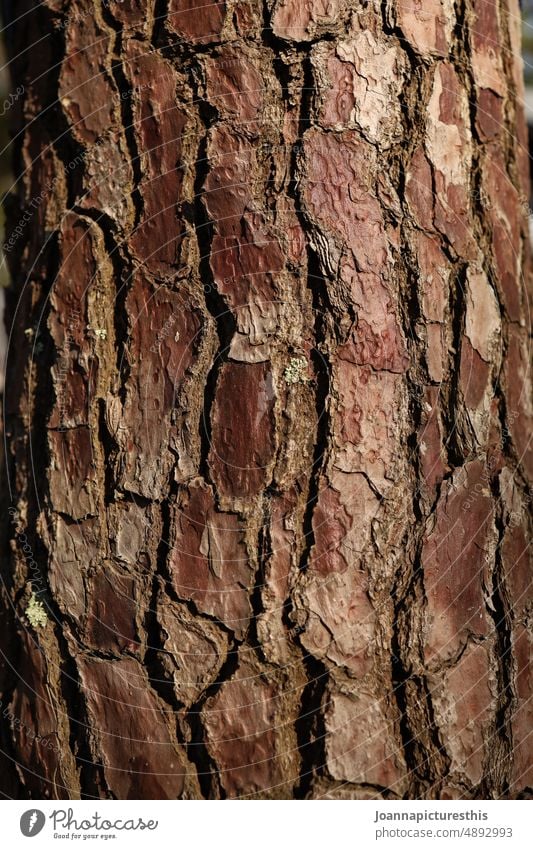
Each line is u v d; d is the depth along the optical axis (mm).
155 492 1226
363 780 1216
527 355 1305
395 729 1228
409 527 1233
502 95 1308
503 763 1254
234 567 1220
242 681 1217
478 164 1279
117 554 1230
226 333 1223
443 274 1248
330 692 1216
